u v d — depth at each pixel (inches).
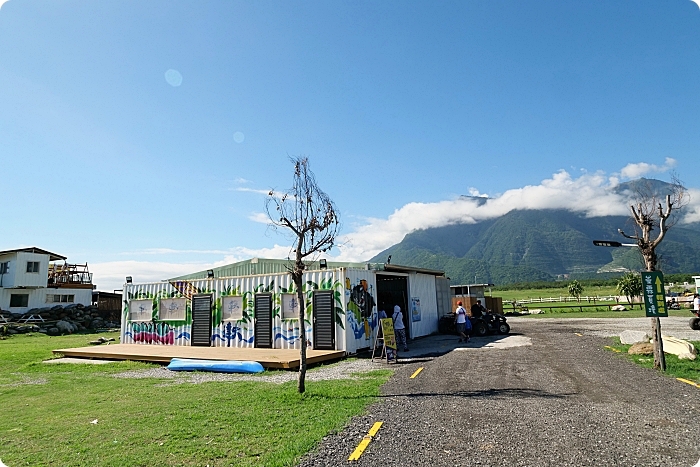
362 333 610.9
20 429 256.2
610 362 416.2
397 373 413.7
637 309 1512.1
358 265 650.8
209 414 270.1
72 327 1248.8
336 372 440.1
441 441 207.9
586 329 831.7
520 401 279.6
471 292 1320.1
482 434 216.4
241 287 665.0
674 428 218.7
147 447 212.2
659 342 374.0
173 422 254.5
